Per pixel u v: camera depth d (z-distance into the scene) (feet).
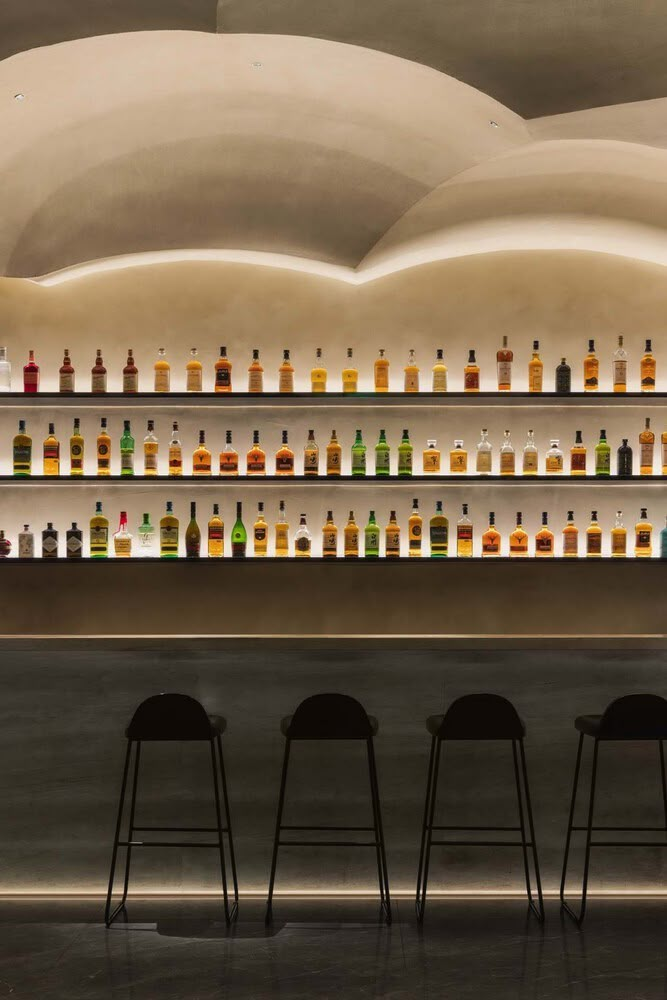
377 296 13.96
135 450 13.94
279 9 10.02
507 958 9.72
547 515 13.67
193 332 13.99
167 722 10.39
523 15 9.80
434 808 11.69
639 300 13.92
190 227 13.15
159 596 13.47
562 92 10.48
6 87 11.02
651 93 10.33
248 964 9.59
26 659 11.80
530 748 11.75
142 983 9.15
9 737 11.73
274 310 13.99
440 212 13.00
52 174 12.54
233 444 13.91
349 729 10.39
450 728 10.42
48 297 13.96
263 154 12.55
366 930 10.49
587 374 13.50
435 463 13.50
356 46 10.43
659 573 13.38
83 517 13.82
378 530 13.32
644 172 12.19
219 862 11.67
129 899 11.57
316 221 13.12
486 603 13.43
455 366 13.97
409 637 11.68
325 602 13.47
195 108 11.83
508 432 13.65
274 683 11.81
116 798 11.73
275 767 11.74
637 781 11.71
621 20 9.68
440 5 9.83
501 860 11.67
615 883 11.66
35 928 10.61
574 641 11.63
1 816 11.71
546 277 13.92
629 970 9.43
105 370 13.51
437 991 8.95
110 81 11.20
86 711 11.77
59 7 9.94
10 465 13.89
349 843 10.77
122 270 13.99
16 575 13.55
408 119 11.64
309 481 13.21
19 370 13.97
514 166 12.19
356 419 13.87
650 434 13.39
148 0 9.86
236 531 13.56
